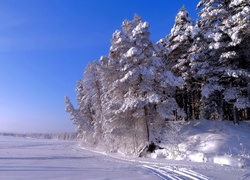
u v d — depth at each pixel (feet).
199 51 90.84
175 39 98.22
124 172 46.11
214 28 88.33
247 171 48.01
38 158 76.13
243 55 88.17
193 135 82.64
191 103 120.47
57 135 594.65
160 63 86.58
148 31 89.04
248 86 85.15
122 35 90.53
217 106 96.89
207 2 92.22
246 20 73.82
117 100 95.81
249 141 75.00
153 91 84.74
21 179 38.06
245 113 114.73
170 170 49.26
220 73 87.56
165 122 88.79
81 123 176.14
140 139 89.61
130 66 87.30
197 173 44.09
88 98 173.68
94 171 47.47
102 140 136.15
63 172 45.98
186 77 96.43
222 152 68.90
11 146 162.20
